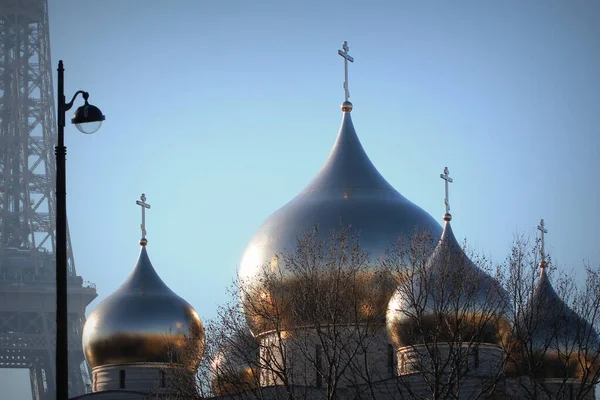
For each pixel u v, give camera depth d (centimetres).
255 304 11350
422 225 12369
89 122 6825
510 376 11156
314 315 10512
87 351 13612
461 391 10844
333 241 11756
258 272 11888
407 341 10950
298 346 11069
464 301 10612
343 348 9900
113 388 13388
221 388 11419
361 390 10756
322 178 13000
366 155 13312
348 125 13500
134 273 13925
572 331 11712
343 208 12406
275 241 12269
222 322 11575
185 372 11950
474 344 10844
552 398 11438
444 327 10631
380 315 11344
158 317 13400
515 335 11088
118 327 13350
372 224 12194
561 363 11619
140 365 13375
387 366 11438
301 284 10894
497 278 10881
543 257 12069
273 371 10181
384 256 11819
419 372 10325
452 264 10738
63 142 6675
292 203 12769
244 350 11412
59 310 6438
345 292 10638
